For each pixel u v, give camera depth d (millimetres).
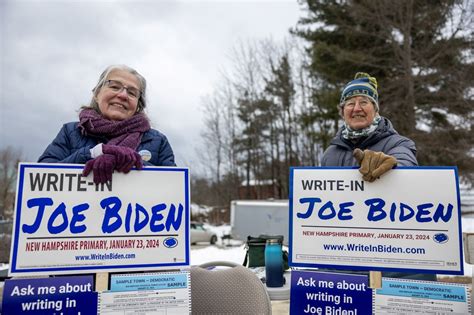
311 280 1396
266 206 11570
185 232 1397
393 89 13273
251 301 1471
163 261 1345
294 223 1462
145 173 1406
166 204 1402
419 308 1262
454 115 13008
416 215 1356
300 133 23953
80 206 1310
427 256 1318
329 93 14477
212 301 1527
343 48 14125
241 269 1576
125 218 1344
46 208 1276
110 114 1855
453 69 12484
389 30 13414
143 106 2092
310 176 1484
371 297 1319
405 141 1878
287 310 2812
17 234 1230
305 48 19359
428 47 12883
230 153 27422
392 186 1396
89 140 1804
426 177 1375
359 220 1400
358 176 1437
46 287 1216
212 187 28297
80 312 1224
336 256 1396
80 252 1274
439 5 12828
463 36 12367
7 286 1188
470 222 7527
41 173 1295
